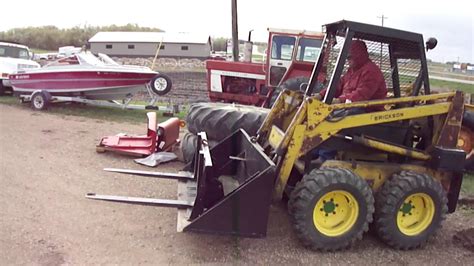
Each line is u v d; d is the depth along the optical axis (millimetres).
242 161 4824
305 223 3982
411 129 4691
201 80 24656
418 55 4445
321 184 3955
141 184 5746
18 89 12578
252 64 11164
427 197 4246
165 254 3918
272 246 4164
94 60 12367
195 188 4719
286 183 4215
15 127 9234
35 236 4117
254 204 3771
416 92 4508
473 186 6270
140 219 4621
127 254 3881
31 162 6578
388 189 4199
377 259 4039
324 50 4812
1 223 4352
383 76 4480
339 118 4137
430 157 4516
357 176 4082
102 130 9461
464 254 4223
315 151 4660
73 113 11695
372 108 4391
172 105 12180
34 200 5027
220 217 3740
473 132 6621
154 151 6980
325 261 3941
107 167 6484
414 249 4273
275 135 4473
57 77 12156
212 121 6098
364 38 4426
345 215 4148
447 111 4434
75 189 5461
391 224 4160
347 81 4617
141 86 12273
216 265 3775
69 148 7574
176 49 37812
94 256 3812
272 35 10562
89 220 4547
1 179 5699
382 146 4430
